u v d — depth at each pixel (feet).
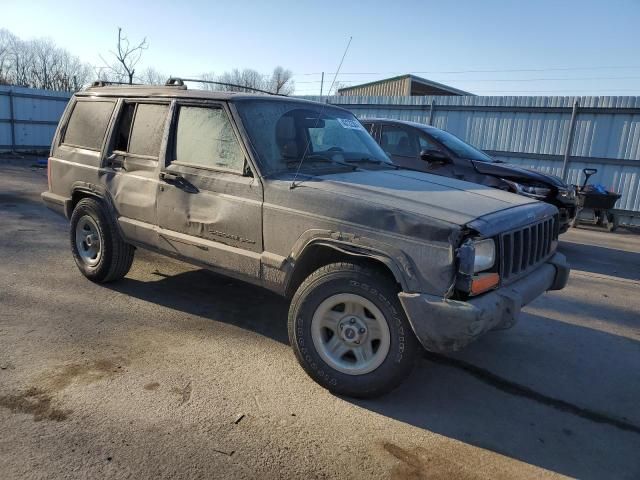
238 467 8.60
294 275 11.77
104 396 10.45
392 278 10.49
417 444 9.64
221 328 14.28
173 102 14.29
